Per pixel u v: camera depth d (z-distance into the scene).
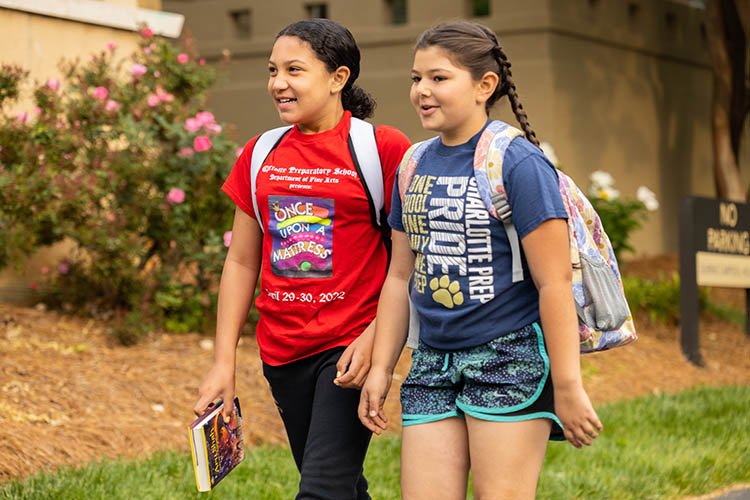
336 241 4.56
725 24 17.38
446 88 4.09
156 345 9.45
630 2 17.34
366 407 4.30
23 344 8.92
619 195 17.08
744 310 15.72
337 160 4.55
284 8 16.73
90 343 9.25
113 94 10.15
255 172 4.69
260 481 6.68
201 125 9.80
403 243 4.37
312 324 4.59
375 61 16.27
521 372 4.04
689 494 7.28
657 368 11.89
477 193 4.03
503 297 4.05
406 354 10.23
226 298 4.79
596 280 4.14
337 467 4.50
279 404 4.86
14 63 10.31
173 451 7.14
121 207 9.85
